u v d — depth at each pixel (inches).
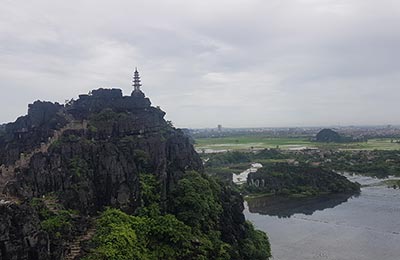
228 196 4702.3
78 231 3080.7
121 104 4906.5
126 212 3607.3
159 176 4057.6
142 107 5068.9
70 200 3437.5
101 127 4259.4
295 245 5211.6
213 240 3651.6
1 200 2952.8
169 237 3260.3
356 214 6953.7
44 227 2797.7
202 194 3934.5
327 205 7829.7
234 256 3727.9
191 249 3302.2
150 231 3272.6
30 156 3865.7
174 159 4571.9
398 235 5615.2
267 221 6628.9
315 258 4702.3
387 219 6525.6
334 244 5236.2
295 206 7819.9
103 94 5019.7
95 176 3752.5
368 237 5541.3
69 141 3902.6
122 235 2989.7
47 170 3636.8
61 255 2652.6
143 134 4552.2
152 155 4249.5
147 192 3767.2
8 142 4650.6
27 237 2428.6
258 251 4222.4
